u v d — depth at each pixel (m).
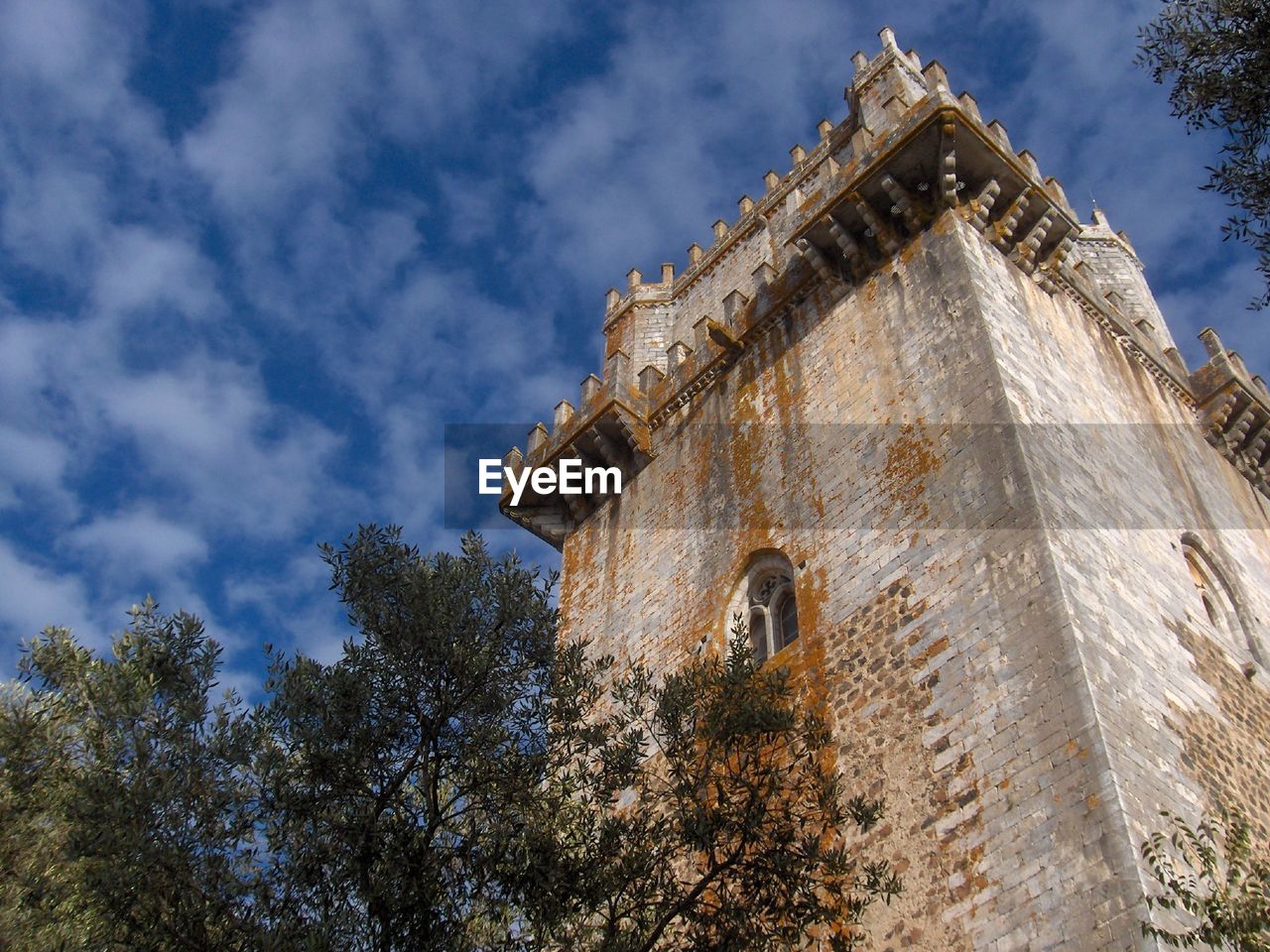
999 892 16.05
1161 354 28.42
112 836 14.13
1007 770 16.98
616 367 31.55
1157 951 13.99
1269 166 15.73
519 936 15.43
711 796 18.23
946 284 23.97
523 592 17.64
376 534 17.70
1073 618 17.64
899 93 31.11
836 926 17.69
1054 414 22.14
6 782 17.28
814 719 17.56
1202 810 16.73
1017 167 25.14
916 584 20.36
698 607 25.17
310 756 15.58
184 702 15.79
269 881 14.65
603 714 25.38
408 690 16.38
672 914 15.09
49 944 16.03
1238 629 22.53
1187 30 16.36
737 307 29.95
